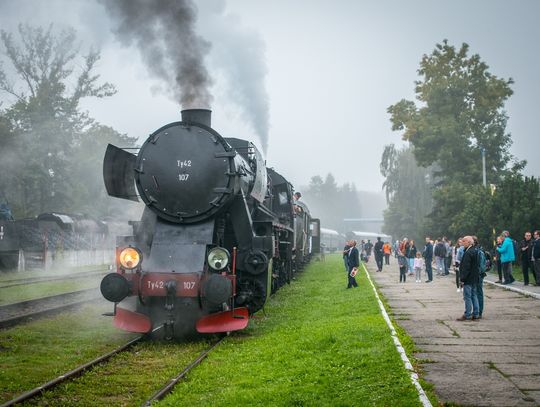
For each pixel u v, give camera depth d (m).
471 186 40.94
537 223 29.72
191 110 13.58
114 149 12.48
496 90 44.12
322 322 13.10
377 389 7.38
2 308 15.74
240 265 12.67
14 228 33.09
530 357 9.10
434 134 42.91
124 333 12.35
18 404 7.03
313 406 6.84
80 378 8.40
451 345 10.11
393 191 61.62
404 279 25.05
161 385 8.12
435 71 44.97
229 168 12.42
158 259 11.61
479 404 6.70
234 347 10.72
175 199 12.34
